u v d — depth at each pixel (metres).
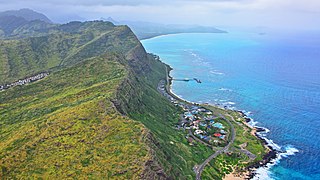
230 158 168.12
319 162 167.38
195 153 167.12
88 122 131.88
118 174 103.31
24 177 101.75
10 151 116.62
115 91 166.88
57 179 100.69
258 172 156.75
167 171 118.56
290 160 169.00
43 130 130.00
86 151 114.12
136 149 114.81
